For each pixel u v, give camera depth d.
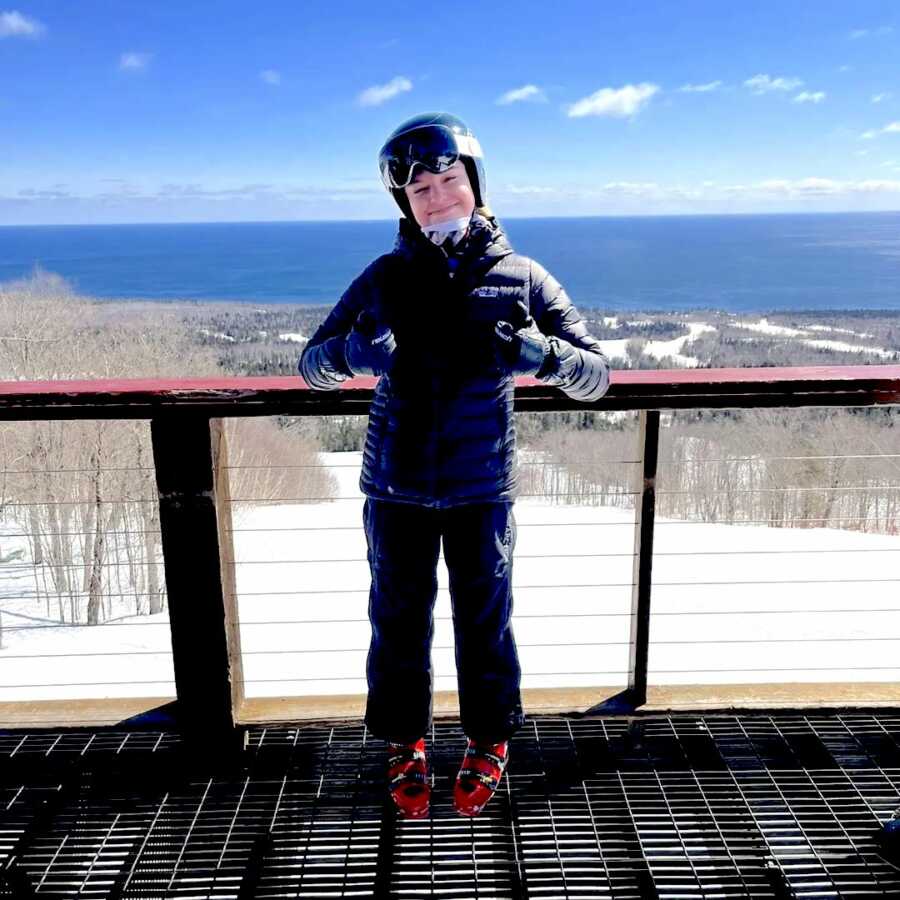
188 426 1.61
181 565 1.69
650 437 1.69
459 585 1.40
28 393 1.52
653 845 1.49
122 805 1.61
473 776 1.45
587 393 1.32
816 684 1.93
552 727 1.83
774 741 1.78
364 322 1.28
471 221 1.28
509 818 1.56
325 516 7.63
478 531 1.36
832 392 1.56
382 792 1.64
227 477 1.73
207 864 1.46
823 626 3.80
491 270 1.28
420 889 1.40
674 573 4.91
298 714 1.82
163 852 1.48
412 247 1.29
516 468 1.39
